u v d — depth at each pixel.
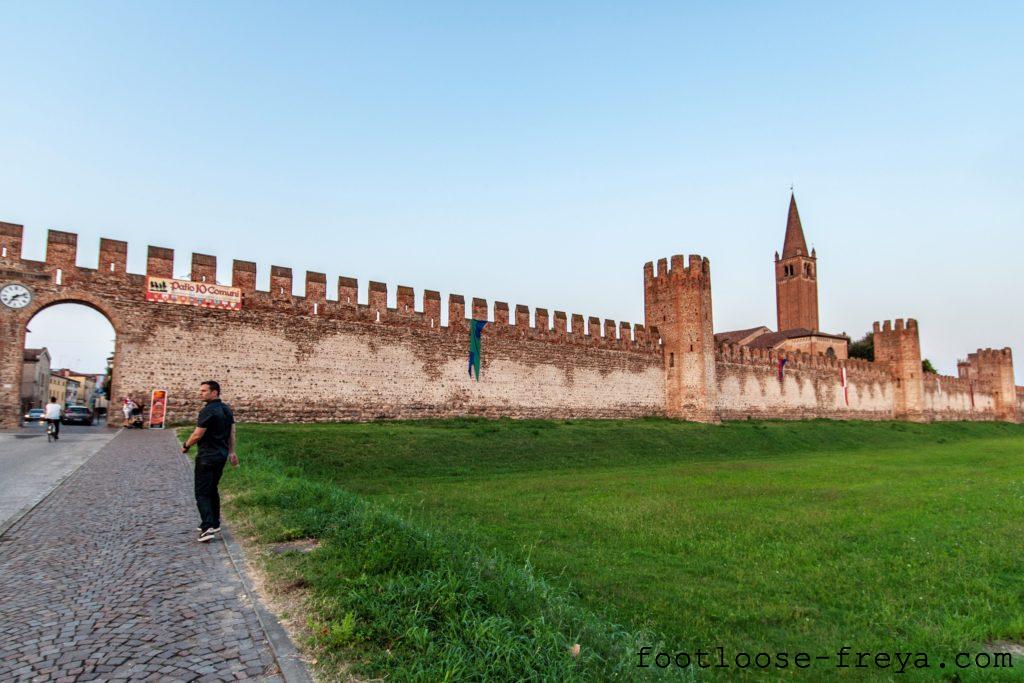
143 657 5.23
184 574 7.43
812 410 66.69
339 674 4.98
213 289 31.72
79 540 8.88
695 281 53.16
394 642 5.53
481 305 43.00
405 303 38.88
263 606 6.42
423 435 31.09
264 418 32.47
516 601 6.60
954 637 7.56
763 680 6.57
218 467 9.16
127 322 29.36
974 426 80.12
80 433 27.28
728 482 23.70
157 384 29.70
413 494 19.38
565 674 5.09
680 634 7.72
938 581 9.91
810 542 12.62
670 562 11.06
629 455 35.59
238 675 4.96
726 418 56.75
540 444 33.84
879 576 10.15
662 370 54.31
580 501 18.08
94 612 6.22
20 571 7.48
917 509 16.77
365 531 8.87
